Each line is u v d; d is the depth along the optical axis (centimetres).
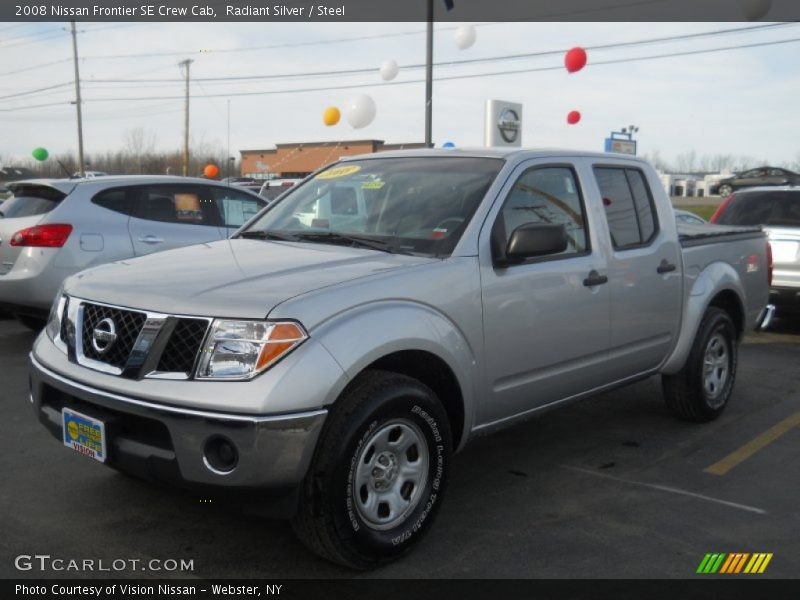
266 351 299
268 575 331
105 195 754
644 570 342
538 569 341
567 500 420
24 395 596
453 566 342
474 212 395
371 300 332
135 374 312
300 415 296
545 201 434
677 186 5228
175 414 296
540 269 412
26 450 475
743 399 640
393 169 456
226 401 293
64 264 708
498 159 430
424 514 349
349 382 312
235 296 314
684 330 532
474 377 377
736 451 508
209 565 338
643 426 560
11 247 712
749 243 619
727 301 595
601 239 458
